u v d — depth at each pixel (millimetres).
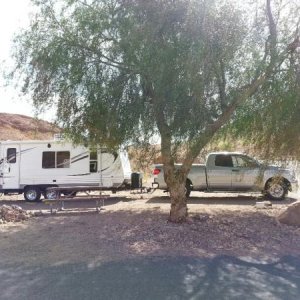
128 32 8820
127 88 9547
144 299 5406
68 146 18172
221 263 7254
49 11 9969
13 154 18453
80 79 9656
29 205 17047
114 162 18094
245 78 9422
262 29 9242
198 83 8398
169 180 10469
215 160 17516
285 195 17062
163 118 9297
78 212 13070
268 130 10141
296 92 9430
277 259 7641
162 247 8352
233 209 13383
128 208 14070
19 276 6441
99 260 7398
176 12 8570
